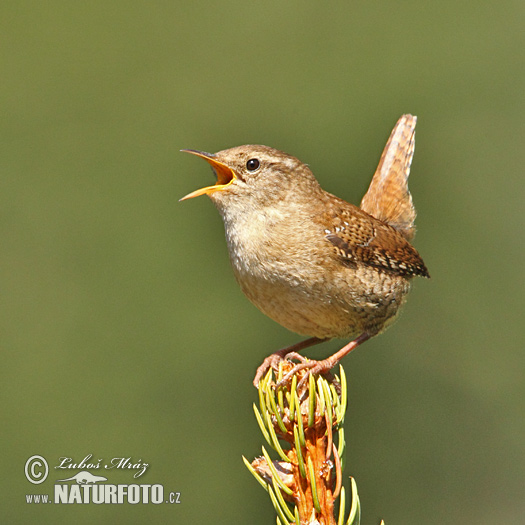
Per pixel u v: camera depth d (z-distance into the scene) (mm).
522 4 13711
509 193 12977
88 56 13617
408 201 8578
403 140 8609
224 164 6910
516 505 10922
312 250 6719
